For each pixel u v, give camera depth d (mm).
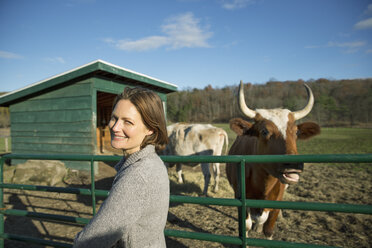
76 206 4926
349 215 4504
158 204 915
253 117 3020
